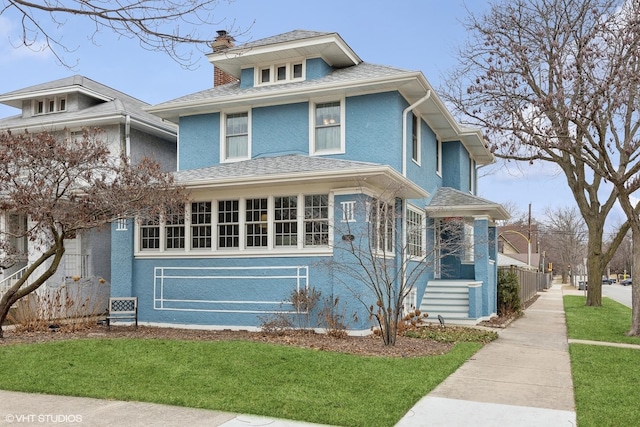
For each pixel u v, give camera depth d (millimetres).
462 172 20766
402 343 11938
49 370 8578
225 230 14516
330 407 6855
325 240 13430
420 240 17562
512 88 15828
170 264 14945
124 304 14477
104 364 8984
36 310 14164
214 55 16797
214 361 9211
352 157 15117
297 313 13430
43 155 11305
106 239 18438
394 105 14859
